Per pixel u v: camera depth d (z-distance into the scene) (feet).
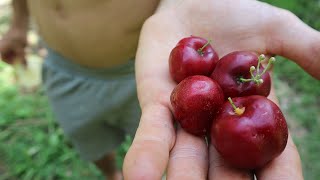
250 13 0.49
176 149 0.38
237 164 0.37
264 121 0.36
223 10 0.51
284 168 0.37
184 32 0.51
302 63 0.48
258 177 0.38
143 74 0.47
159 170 0.32
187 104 0.39
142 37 0.51
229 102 0.39
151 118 0.39
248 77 0.42
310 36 0.47
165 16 0.52
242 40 0.50
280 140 0.37
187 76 0.45
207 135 0.41
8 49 0.68
